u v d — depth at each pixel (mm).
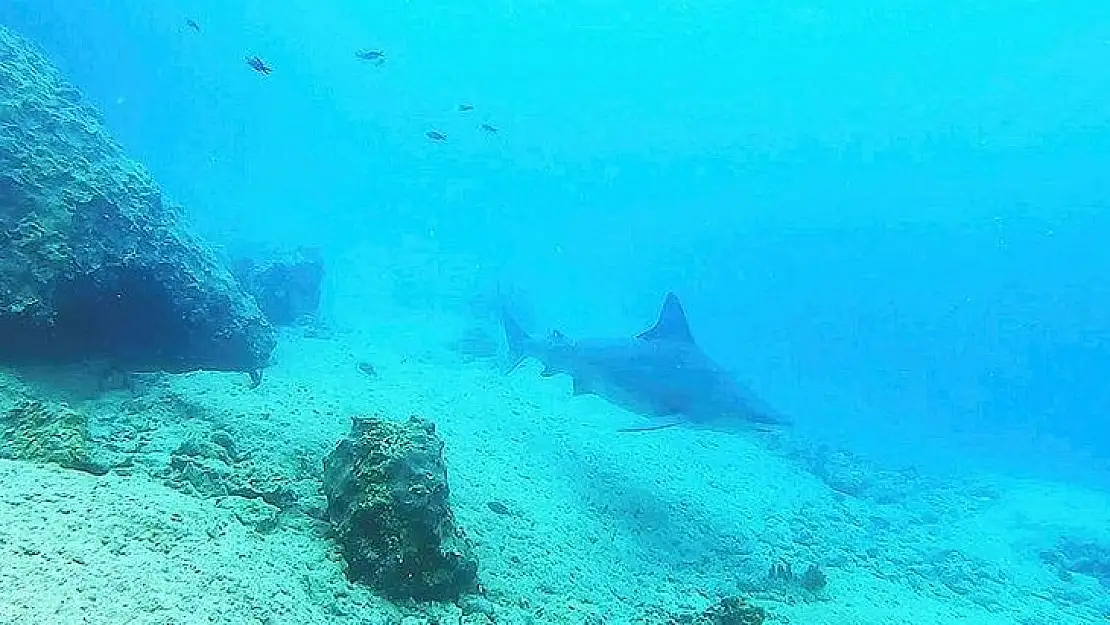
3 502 4418
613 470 10398
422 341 17500
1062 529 12812
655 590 7270
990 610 8609
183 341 9062
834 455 16547
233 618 4105
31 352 7387
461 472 8242
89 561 4086
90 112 10367
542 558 6914
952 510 13625
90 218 8094
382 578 5242
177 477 6000
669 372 8055
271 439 7359
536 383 14656
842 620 7008
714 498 10750
